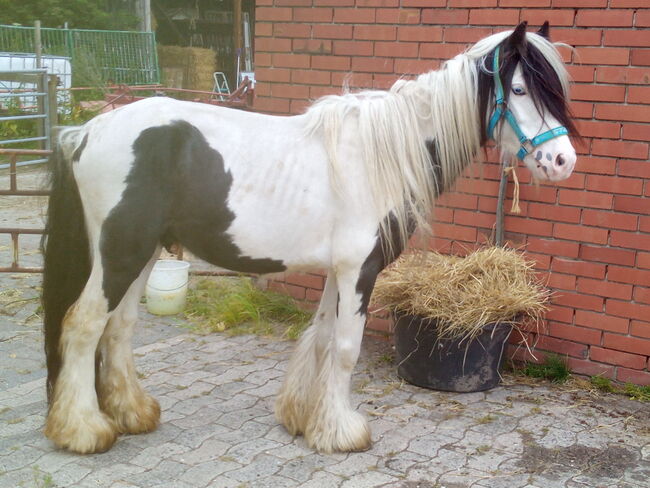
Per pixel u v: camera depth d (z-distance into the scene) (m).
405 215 2.92
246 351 4.15
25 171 9.11
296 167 2.86
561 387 3.80
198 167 2.79
